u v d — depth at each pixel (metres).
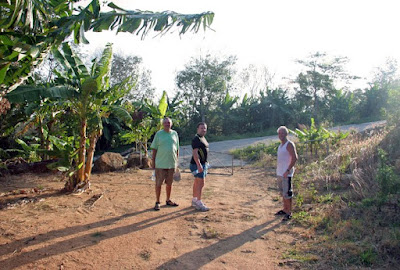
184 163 13.89
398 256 3.47
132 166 11.74
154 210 5.73
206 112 31.52
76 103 7.01
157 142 5.79
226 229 4.73
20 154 12.38
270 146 16.30
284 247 4.04
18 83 5.10
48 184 8.66
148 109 13.16
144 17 4.54
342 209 5.12
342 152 9.19
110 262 3.63
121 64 31.08
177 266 3.54
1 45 4.27
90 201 6.38
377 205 4.90
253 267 3.51
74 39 4.49
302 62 34.72
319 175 7.69
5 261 3.58
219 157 16.02
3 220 5.09
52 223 4.95
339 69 35.00
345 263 3.47
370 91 33.03
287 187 5.18
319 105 34.06
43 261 3.60
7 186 8.42
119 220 5.13
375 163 7.46
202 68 31.39
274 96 32.50
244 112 32.47
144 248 4.02
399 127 8.38
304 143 12.72
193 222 5.04
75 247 4.01
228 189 7.80
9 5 4.16
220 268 3.49
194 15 4.64
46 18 4.66
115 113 7.68
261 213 5.57
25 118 9.95
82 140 7.23
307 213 5.34
